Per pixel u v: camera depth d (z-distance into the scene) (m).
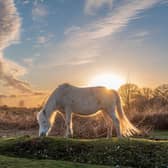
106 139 10.06
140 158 8.80
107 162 8.76
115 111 11.00
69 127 10.78
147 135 14.40
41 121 10.80
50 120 10.90
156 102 23.86
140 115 19.69
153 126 18.17
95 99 10.83
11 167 7.81
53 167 7.97
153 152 9.02
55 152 9.30
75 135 14.71
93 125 15.90
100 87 11.03
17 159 8.68
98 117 16.14
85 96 10.80
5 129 18.91
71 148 9.41
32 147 9.58
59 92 10.82
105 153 9.10
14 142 9.98
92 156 9.02
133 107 22.81
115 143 9.59
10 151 9.54
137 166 8.55
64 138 10.06
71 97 10.75
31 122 20.20
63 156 9.16
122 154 9.01
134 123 19.19
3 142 10.19
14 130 18.72
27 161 8.52
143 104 23.36
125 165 8.61
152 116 19.25
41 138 9.98
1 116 21.33
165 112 19.59
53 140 9.84
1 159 8.56
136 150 9.14
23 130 18.91
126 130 11.17
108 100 10.88
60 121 17.48
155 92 25.81
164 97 24.73
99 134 15.11
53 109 10.86
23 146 9.66
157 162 8.59
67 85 10.92
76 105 10.77
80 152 9.26
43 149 9.47
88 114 10.95
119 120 10.95
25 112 22.39
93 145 9.53
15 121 20.70
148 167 8.47
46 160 8.74
